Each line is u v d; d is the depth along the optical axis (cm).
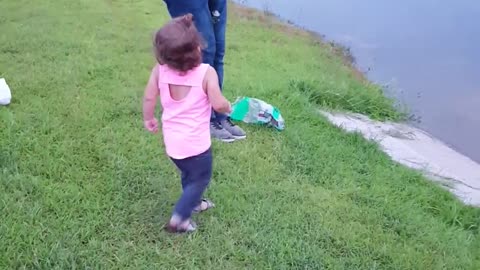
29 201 324
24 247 289
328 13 850
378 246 317
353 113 539
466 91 625
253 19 782
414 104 590
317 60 658
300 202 349
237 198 345
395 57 705
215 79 285
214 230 313
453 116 573
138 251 295
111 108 436
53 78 480
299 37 737
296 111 478
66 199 328
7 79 470
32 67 499
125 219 317
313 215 337
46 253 286
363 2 903
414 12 855
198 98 283
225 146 402
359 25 805
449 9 863
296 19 816
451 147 515
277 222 326
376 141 461
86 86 473
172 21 280
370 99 561
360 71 662
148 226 313
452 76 659
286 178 374
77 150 378
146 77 505
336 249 312
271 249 304
